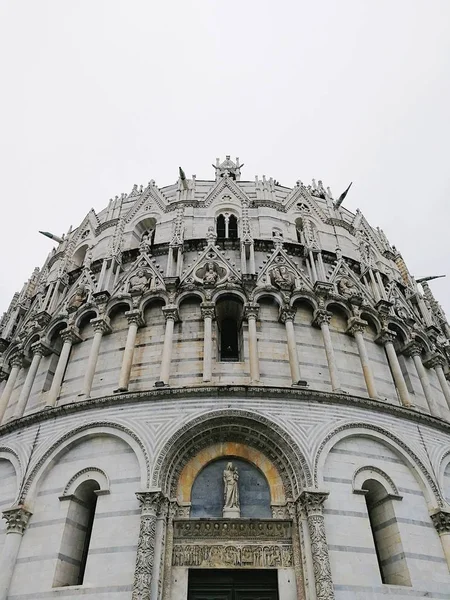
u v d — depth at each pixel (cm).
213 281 2533
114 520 1764
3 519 1936
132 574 1625
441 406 2631
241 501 1886
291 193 3578
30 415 2175
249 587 1694
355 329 2503
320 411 2047
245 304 2436
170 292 2516
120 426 1986
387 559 1825
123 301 2552
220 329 2595
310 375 2277
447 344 3250
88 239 3581
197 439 1967
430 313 3259
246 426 1981
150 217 3416
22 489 1922
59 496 1895
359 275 3028
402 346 2709
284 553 1741
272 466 1958
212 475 1956
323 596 1532
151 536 1656
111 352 2431
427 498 1959
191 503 1877
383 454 2030
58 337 2708
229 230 3250
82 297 2769
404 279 3700
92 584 1633
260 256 2892
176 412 2002
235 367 2277
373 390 2255
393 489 1931
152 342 2394
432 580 1738
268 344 2367
